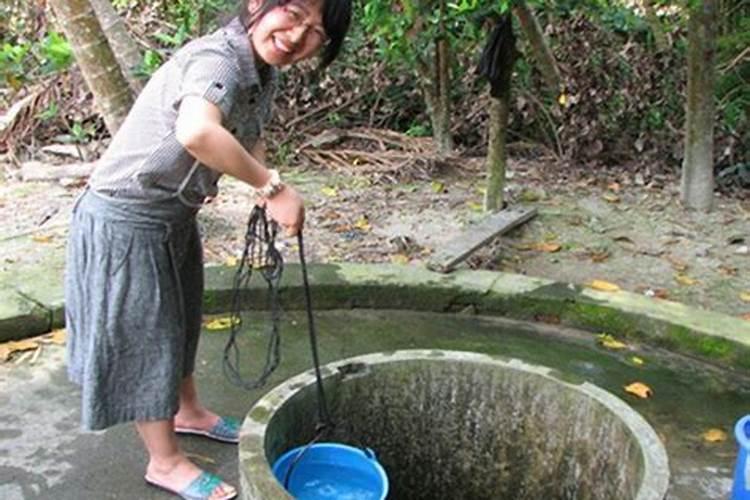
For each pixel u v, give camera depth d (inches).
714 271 149.9
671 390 118.6
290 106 214.1
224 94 75.5
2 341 122.4
